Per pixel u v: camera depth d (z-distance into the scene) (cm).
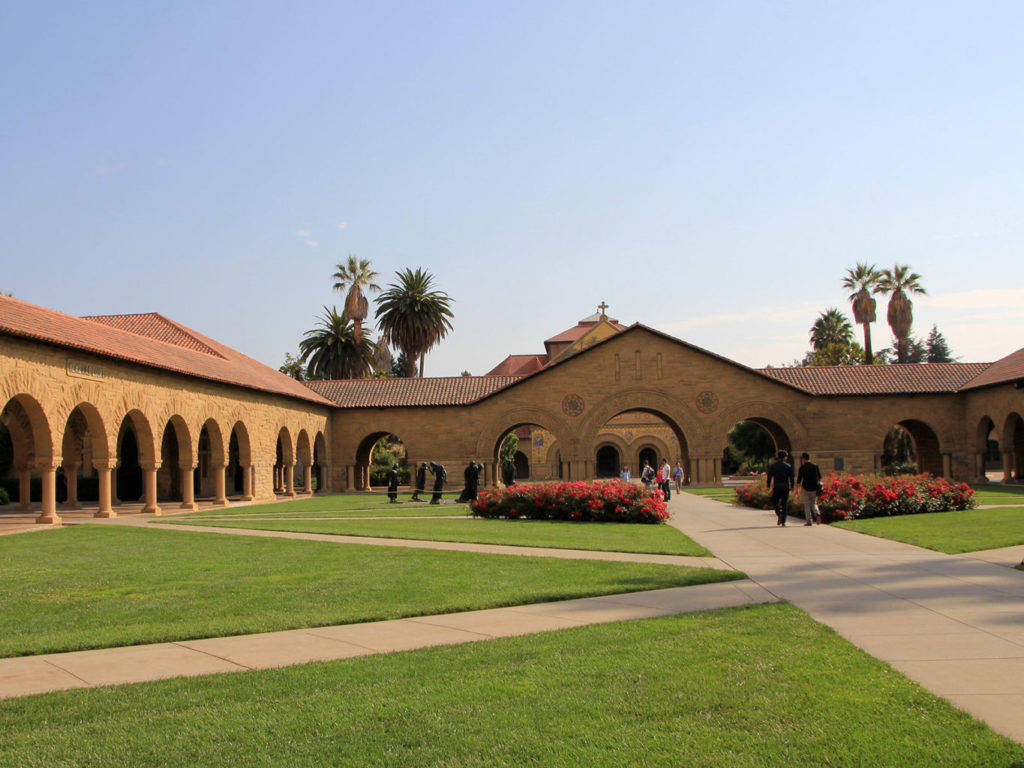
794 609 938
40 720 593
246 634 862
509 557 1452
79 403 2512
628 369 4597
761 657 720
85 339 2584
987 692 622
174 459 4141
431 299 7206
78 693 656
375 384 5041
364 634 856
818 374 4716
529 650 762
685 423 4556
